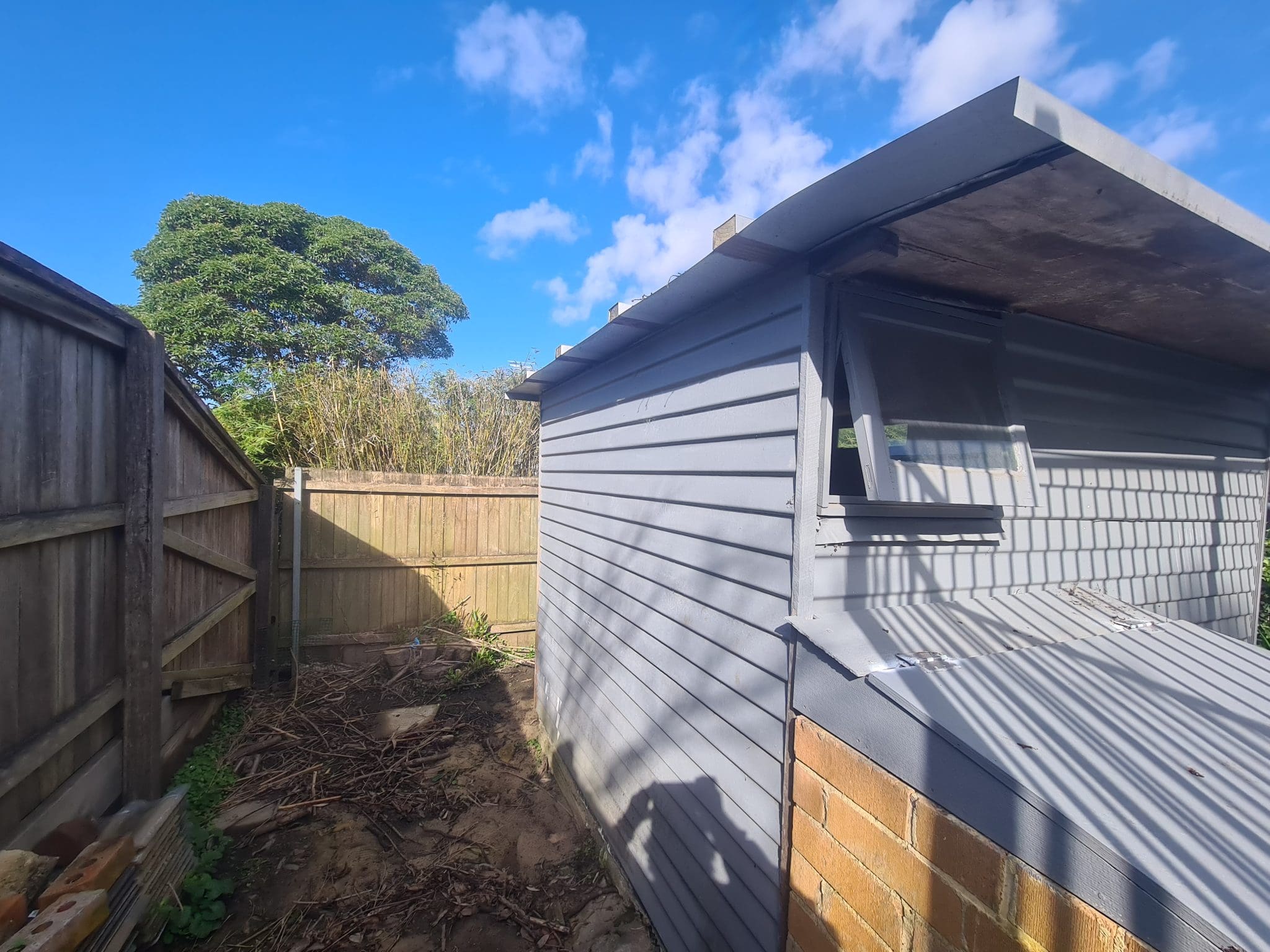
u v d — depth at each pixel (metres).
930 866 1.25
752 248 1.65
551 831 3.56
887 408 1.71
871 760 1.43
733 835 2.06
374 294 16.05
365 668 5.60
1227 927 0.77
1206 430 2.95
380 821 3.50
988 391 1.95
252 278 13.72
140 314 13.83
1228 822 0.97
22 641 1.98
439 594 6.24
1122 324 2.26
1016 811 1.07
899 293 1.83
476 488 6.36
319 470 5.70
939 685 1.39
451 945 2.63
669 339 2.63
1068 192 1.18
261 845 3.21
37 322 2.07
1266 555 3.75
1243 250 1.41
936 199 1.28
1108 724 1.26
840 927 1.52
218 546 4.33
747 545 2.00
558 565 4.52
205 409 3.70
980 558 2.11
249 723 4.44
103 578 2.53
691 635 2.39
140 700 2.70
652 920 2.69
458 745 4.51
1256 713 1.34
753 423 1.97
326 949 2.55
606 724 3.38
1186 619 2.95
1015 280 1.77
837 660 1.51
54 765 2.19
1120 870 0.90
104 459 2.54
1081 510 2.41
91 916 1.82
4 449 1.89
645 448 2.89
